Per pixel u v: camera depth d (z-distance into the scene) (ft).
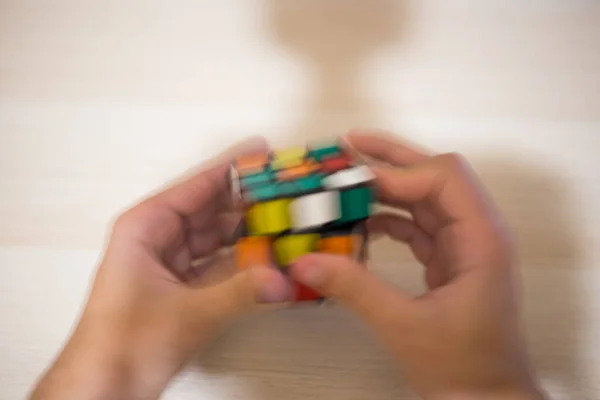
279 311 1.84
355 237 1.67
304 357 1.81
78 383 1.63
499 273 1.65
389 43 2.05
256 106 2.01
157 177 1.96
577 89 2.01
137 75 2.04
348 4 2.08
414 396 1.79
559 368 1.81
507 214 1.91
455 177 1.72
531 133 1.97
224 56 2.05
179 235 1.80
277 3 2.08
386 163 1.89
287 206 1.63
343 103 2.01
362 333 1.82
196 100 2.02
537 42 2.05
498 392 1.61
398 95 2.01
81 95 2.02
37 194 1.95
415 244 1.84
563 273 1.86
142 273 1.70
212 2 2.09
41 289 1.88
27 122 2.01
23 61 2.06
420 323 1.62
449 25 2.06
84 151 1.98
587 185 1.93
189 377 1.80
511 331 1.63
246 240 1.67
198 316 1.67
